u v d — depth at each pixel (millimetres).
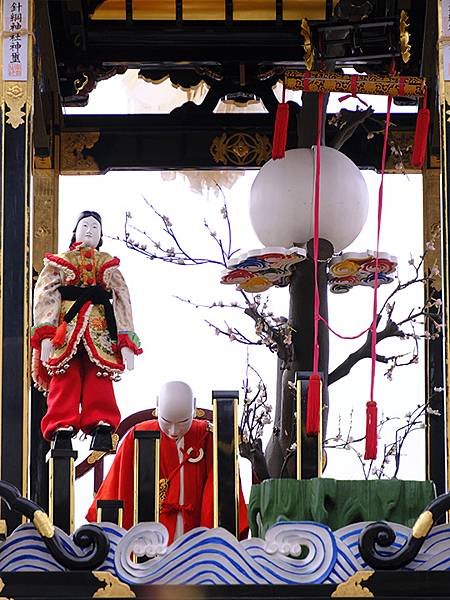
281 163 20094
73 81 21812
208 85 22203
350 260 19391
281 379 19656
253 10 21297
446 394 17438
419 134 18875
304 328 19594
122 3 21406
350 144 22281
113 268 19062
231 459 16969
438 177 21922
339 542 16047
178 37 21438
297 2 21250
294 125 21922
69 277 18953
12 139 17984
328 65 20266
